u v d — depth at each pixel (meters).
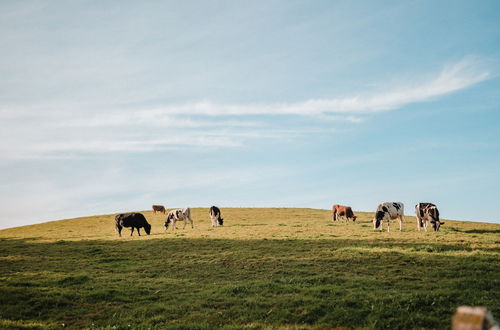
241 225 40.47
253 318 13.91
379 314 13.52
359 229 34.00
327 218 48.47
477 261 20.36
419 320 13.02
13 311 14.48
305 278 18.44
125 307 15.30
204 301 15.68
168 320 13.81
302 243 27.17
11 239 37.81
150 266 22.47
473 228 35.22
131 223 36.28
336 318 13.62
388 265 20.39
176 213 41.31
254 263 22.11
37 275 20.03
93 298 16.11
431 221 32.47
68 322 13.77
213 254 24.81
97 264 23.39
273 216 51.31
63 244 31.83
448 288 16.23
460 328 2.77
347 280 17.98
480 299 14.60
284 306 14.75
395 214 33.06
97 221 52.69
